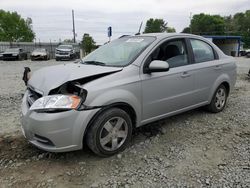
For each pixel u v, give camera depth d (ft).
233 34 277.44
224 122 16.66
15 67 61.93
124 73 12.34
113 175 10.78
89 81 11.53
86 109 10.96
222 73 17.75
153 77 13.25
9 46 121.29
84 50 112.16
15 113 18.72
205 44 17.13
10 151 12.69
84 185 10.14
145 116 13.35
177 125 16.03
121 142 12.45
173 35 15.07
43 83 11.59
